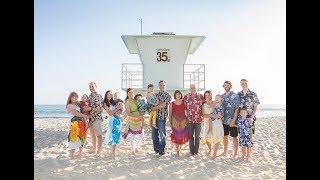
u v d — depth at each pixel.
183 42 16.17
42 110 78.25
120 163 7.35
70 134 7.80
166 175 6.11
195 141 8.52
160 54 16.12
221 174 6.26
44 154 9.05
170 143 11.38
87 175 5.96
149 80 16.08
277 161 7.99
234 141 8.12
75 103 7.85
